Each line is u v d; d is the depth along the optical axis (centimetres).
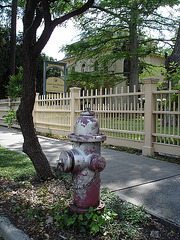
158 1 1575
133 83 2014
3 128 1480
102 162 254
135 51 1889
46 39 396
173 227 269
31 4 388
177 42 977
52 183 401
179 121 577
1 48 2381
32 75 404
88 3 401
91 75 2066
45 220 282
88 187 268
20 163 546
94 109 827
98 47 2080
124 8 1744
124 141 716
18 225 275
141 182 420
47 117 1130
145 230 271
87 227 259
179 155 573
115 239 247
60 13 590
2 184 404
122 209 302
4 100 1650
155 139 643
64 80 1390
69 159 255
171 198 345
